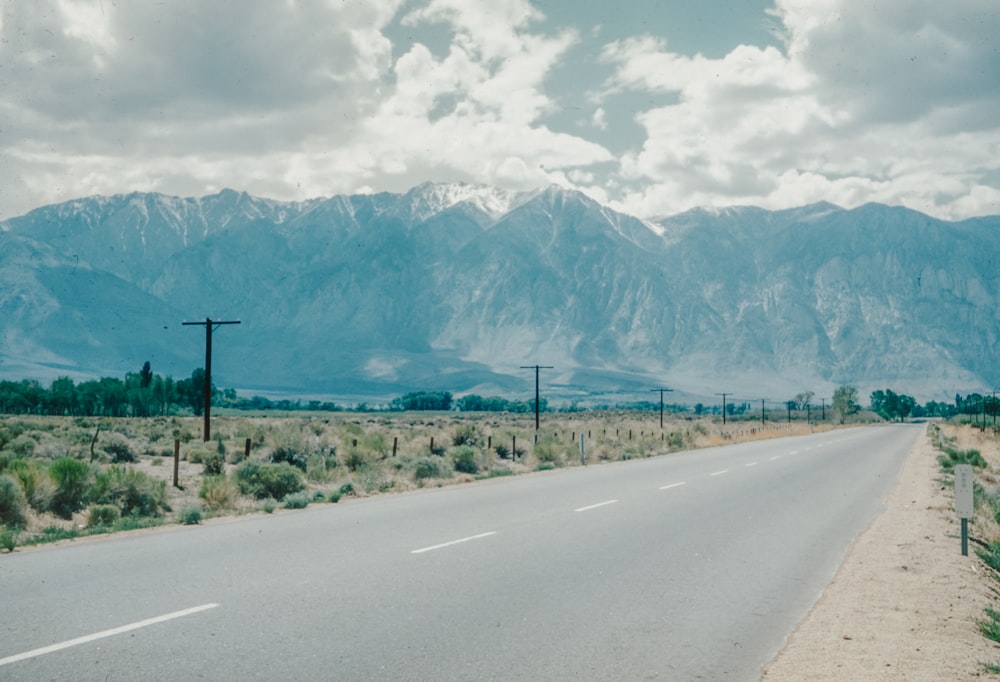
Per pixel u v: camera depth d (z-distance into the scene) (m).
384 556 12.25
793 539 14.73
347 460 32.00
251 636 7.97
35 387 117.19
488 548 13.06
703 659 7.64
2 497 17.17
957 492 13.73
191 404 125.56
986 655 8.00
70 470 19.42
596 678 7.04
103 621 8.43
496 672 7.11
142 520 16.98
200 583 10.25
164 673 6.90
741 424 123.44
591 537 14.38
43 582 10.25
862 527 16.44
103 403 114.75
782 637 8.45
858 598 10.20
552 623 8.68
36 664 7.10
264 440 41.84
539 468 34.28
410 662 7.29
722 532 15.37
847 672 7.33
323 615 8.78
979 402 175.88
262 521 16.34
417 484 26.17
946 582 11.27
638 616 9.08
